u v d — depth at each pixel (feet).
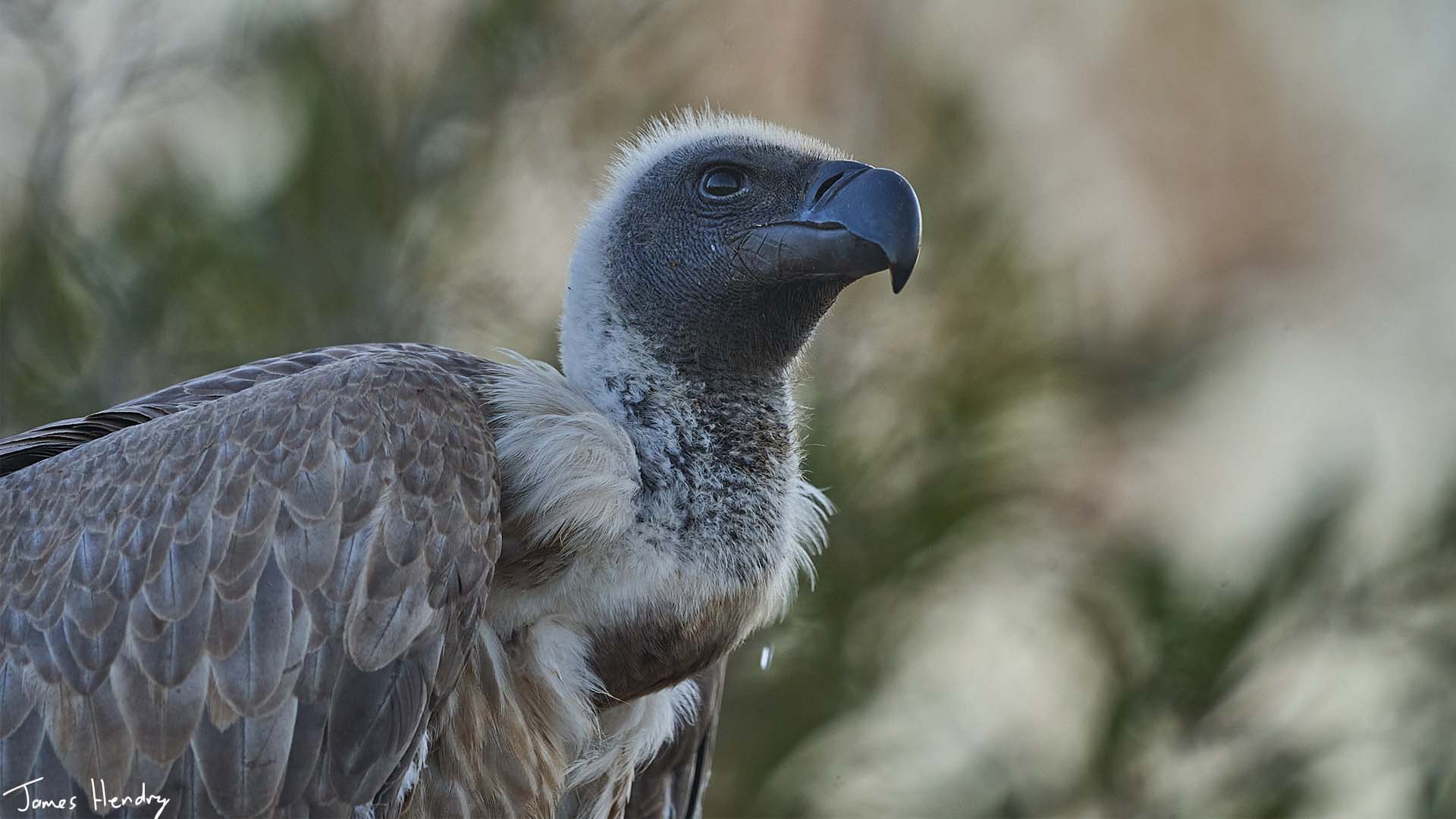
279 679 23.30
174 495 24.06
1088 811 38.27
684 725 31.35
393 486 24.35
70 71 41.37
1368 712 39.04
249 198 41.42
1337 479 40.78
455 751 25.62
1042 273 40.88
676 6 43.75
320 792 23.40
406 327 40.91
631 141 32.45
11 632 23.88
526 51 42.24
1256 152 83.41
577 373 28.40
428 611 24.16
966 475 38.70
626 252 28.99
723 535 27.12
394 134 41.65
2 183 41.22
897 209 28.09
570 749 26.91
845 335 39.32
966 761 39.14
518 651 26.35
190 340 39.99
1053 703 40.24
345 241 40.65
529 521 25.81
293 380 25.30
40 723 23.40
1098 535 40.60
